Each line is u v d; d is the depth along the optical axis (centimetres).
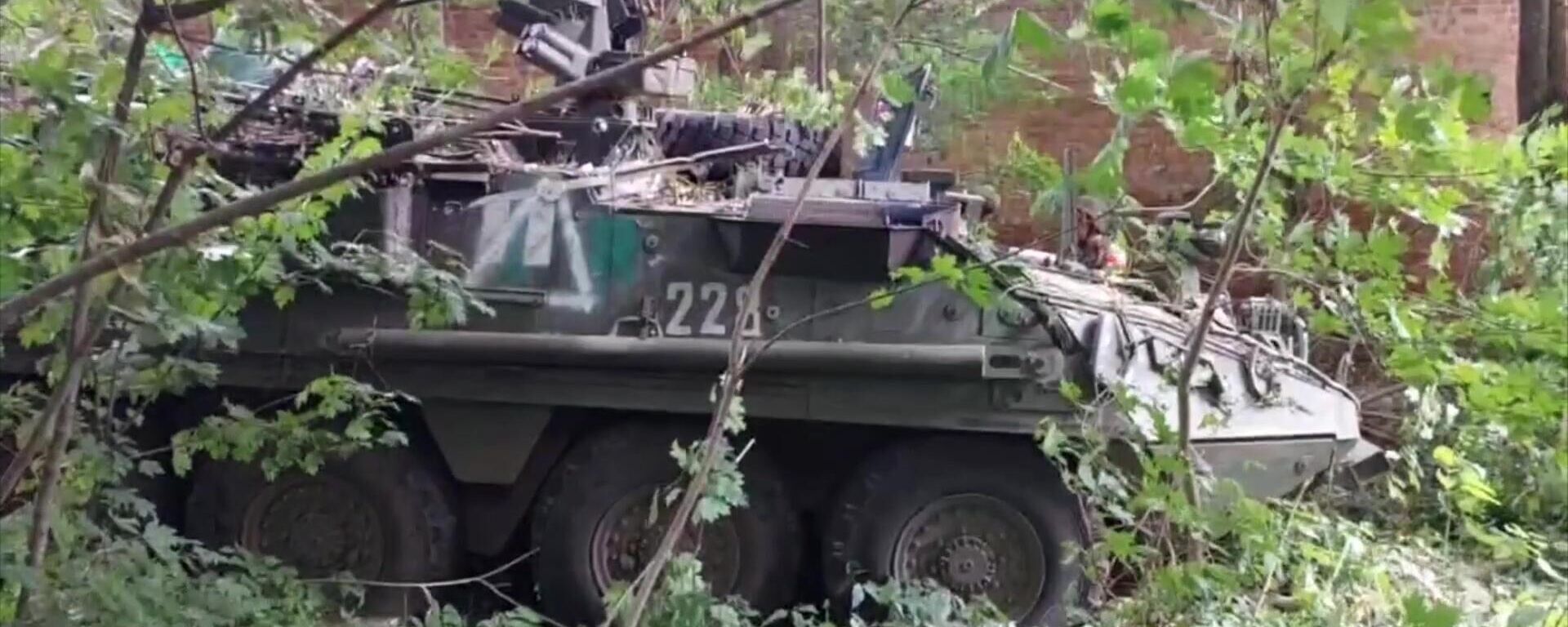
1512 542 482
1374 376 748
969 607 550
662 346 591
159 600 408
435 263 604
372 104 489
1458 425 530
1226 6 394
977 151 977
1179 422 480
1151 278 661
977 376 575
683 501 445
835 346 581
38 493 383
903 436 611
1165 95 356
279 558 618
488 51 622
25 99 344
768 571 618
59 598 373
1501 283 421
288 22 344
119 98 330
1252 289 830
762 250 585
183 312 398
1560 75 953
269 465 500
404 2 305
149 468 462
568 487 617
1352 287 443
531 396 605
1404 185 398
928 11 464
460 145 612
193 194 369
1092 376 576
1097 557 509
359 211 582
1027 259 662
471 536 643
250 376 611
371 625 603
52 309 372
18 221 344
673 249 600
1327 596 495
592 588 614
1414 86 407
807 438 632
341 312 609
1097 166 365
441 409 615
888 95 436
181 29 361
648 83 644
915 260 587
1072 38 343
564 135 670
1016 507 593
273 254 427
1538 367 367
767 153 695
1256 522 441
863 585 529
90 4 352
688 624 444
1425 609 380
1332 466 635
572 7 664
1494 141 412
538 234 607
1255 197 402
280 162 549
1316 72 349
